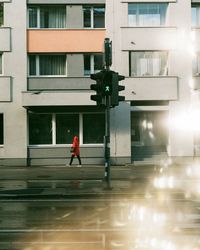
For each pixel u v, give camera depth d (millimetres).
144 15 29406
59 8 29516
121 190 16469
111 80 16016
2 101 28578
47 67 29312
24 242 8430
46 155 28828
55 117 29109
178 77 29109
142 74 29312
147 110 28984
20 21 28812
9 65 28703
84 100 28125
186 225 10148
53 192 15984
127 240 8547
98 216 11469
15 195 15383
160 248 7859
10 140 28594
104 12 29453
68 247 7984
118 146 28781
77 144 27641
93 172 23844
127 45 28969
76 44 29078
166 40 29109
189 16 29250
